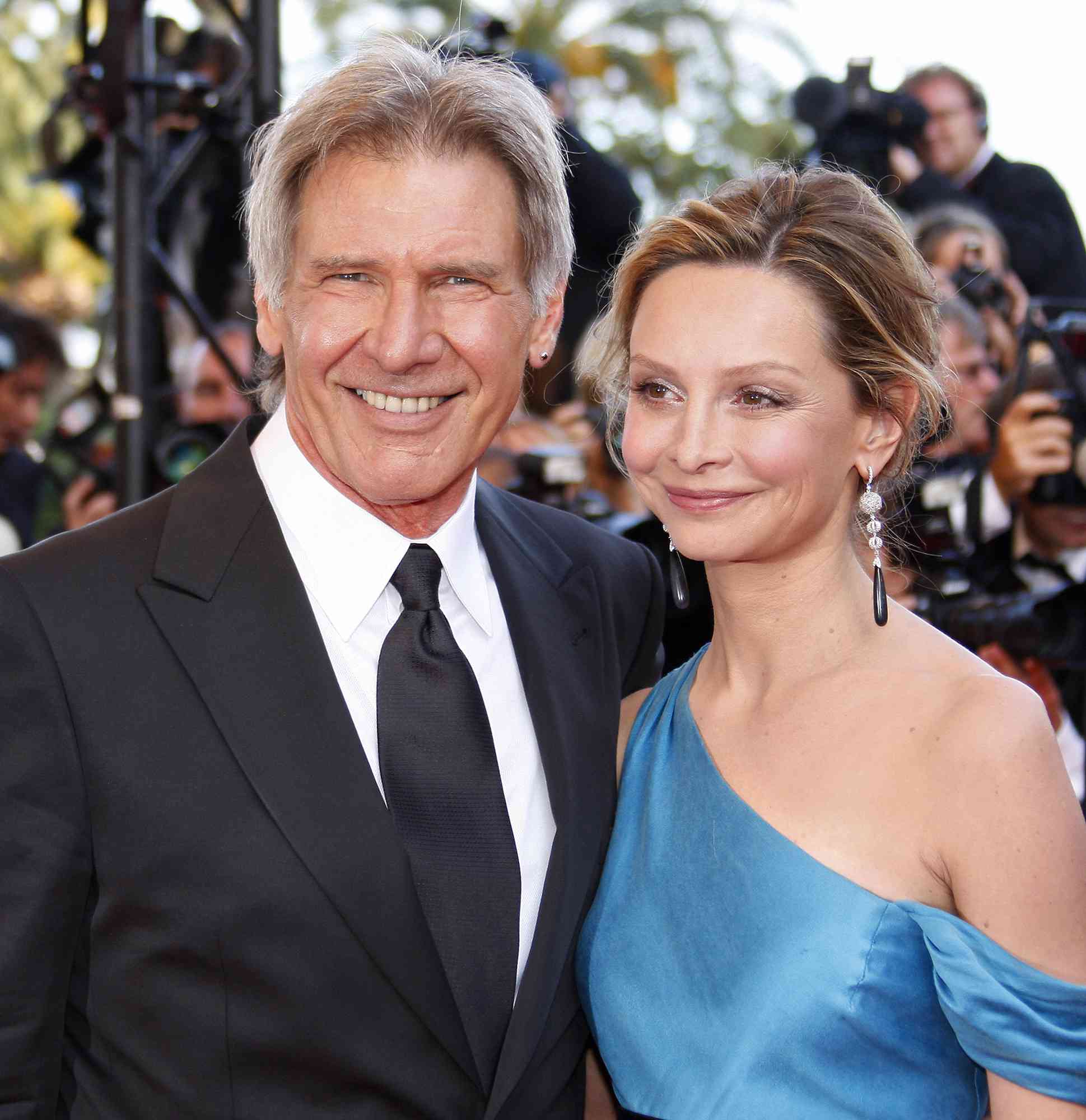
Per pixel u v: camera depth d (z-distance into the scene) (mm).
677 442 1699
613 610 2148
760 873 1688
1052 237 4348
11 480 5273
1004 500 3727
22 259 10234
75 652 1641
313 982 1634
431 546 1847
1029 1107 1559
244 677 1681
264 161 1792
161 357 4961
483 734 1776
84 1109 1704
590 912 1881
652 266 1734
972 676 1653
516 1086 1704
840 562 1771
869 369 1679
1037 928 1550
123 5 3943
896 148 4508
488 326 1758
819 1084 1617
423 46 1878
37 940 1609
